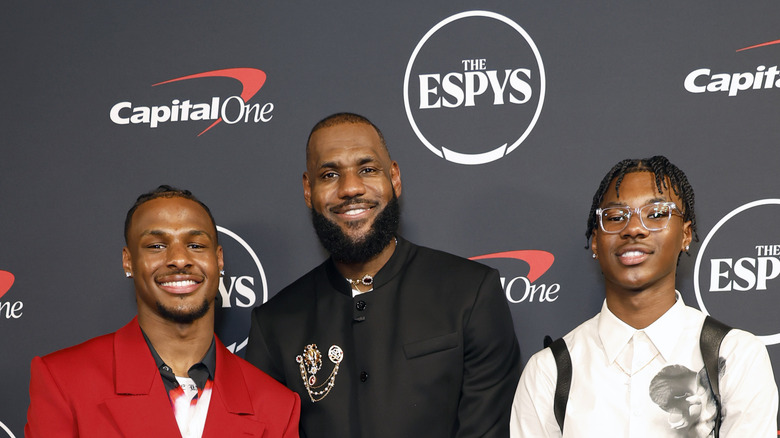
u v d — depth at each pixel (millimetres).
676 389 1836
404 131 2457
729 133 2346
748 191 2334
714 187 2344
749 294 2324
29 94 2586
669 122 2363
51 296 2527
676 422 1812
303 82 2500
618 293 1930
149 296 1863
